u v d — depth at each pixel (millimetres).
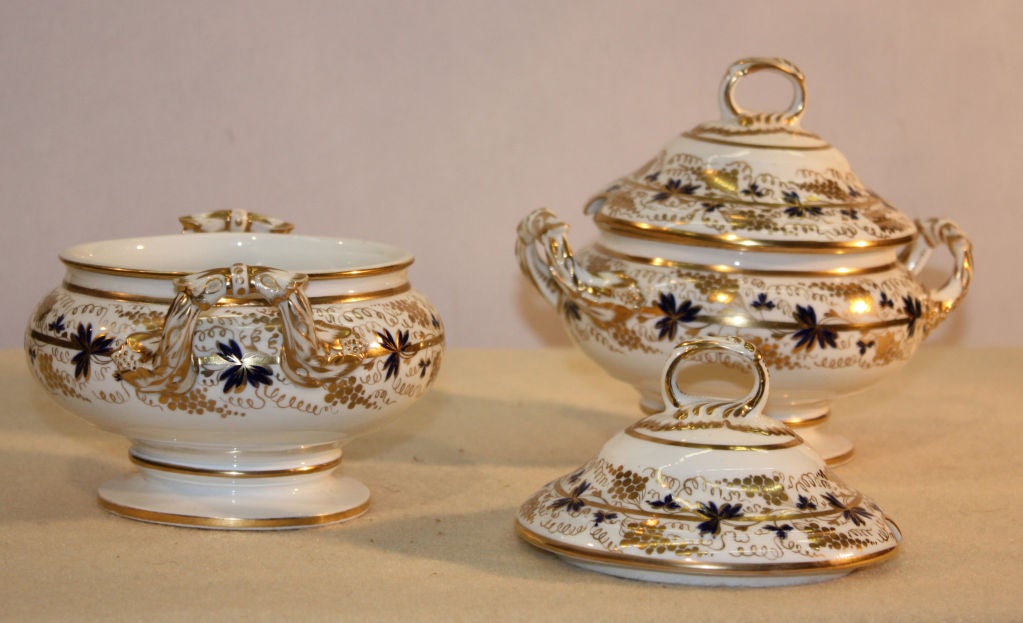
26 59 1610
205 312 809
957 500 956
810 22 1704
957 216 1784
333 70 1653
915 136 1753
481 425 1161
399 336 853
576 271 1010
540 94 1684
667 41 1685
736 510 750
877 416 1221
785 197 1006
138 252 921
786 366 989
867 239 996
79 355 828
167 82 1634
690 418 803
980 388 1338
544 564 788
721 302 980
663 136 1701
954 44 1734
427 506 918
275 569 771
